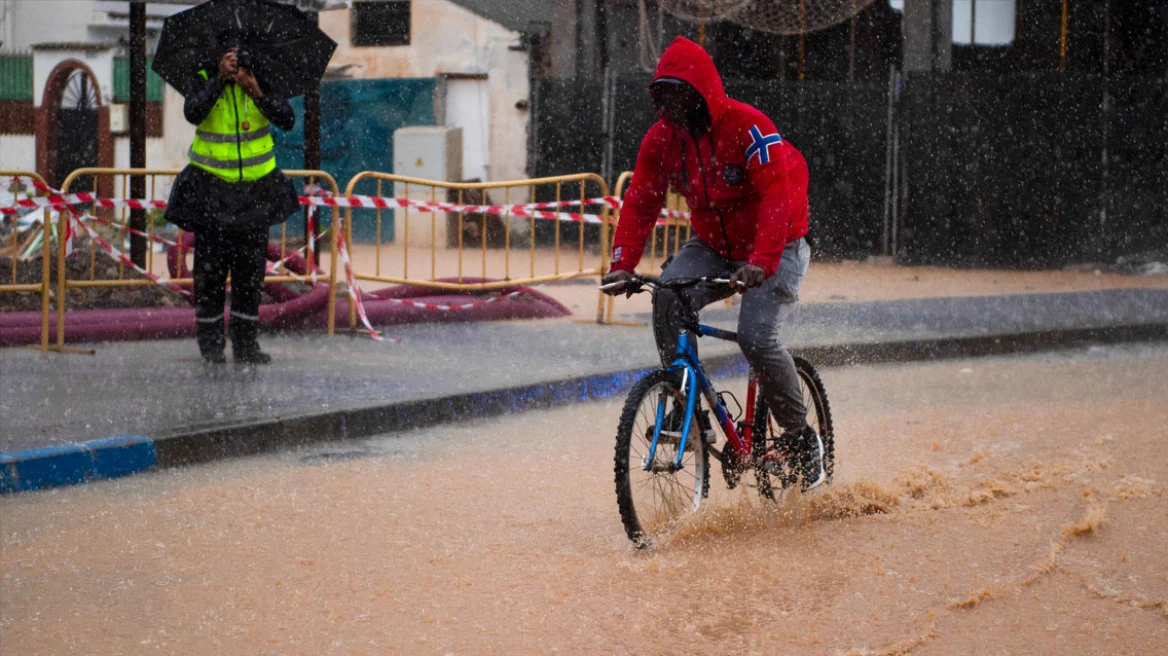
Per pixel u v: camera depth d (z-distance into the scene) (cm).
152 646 424
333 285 1211
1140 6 2483
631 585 491
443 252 2639
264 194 953
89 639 430
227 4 988
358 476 687
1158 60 2486
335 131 2897
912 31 2552
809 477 601
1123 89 2366
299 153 2914
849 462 712
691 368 566
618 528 580
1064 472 677
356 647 423
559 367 1007
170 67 982
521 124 2781
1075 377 1067
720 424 584
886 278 2102
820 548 541
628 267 571
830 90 2489
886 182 2436
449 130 2783
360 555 533
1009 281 2058
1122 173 2378
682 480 575
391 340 1170
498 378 941
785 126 2520
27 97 3344
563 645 427
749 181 550
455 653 419
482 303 1355
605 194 1333
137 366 977
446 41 2817
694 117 547
